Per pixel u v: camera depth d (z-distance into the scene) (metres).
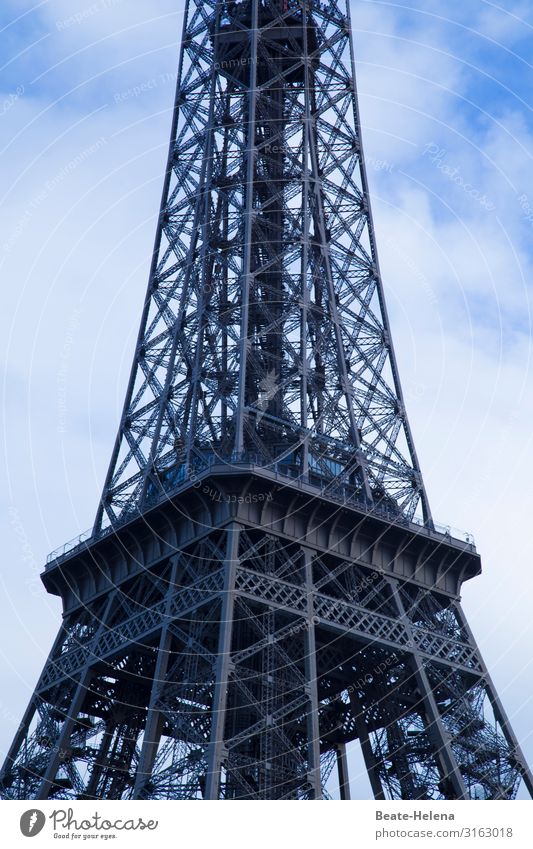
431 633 135.50
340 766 142.50
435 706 129.75
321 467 139.12
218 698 116.12
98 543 139.25
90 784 135.50
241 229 156.12
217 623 126.12
